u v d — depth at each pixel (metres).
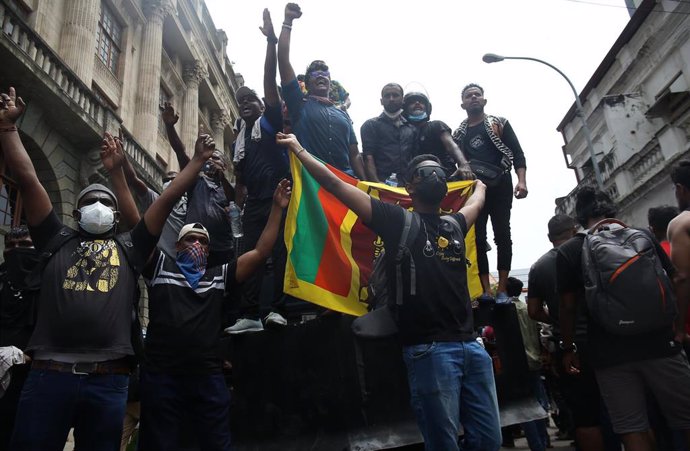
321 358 2.97
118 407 2.54
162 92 21.00
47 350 2.46
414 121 4.77
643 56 20.42
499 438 2.46
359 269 3.32
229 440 2.75
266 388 3.06
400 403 2.95
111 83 16.16
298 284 3.06
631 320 2.72
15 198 10.42
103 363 2.52
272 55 3.83
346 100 5.93
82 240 2.76
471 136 4.73
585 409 3.45
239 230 4.80
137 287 2.83
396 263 2.54
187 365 2.71
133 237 2.84
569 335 3.35
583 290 3.43
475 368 2.49
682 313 2.89
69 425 2.46
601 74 23.53
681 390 2.72
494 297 4.05
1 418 3.48
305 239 3.19
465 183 3.82
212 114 27.48
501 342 3.54
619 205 20.72
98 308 2.53
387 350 3.02
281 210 3.24
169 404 2.70
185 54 22.56
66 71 11.24
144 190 4.09
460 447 2.77
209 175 4.21
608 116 21.58
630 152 20.73
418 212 2.77
